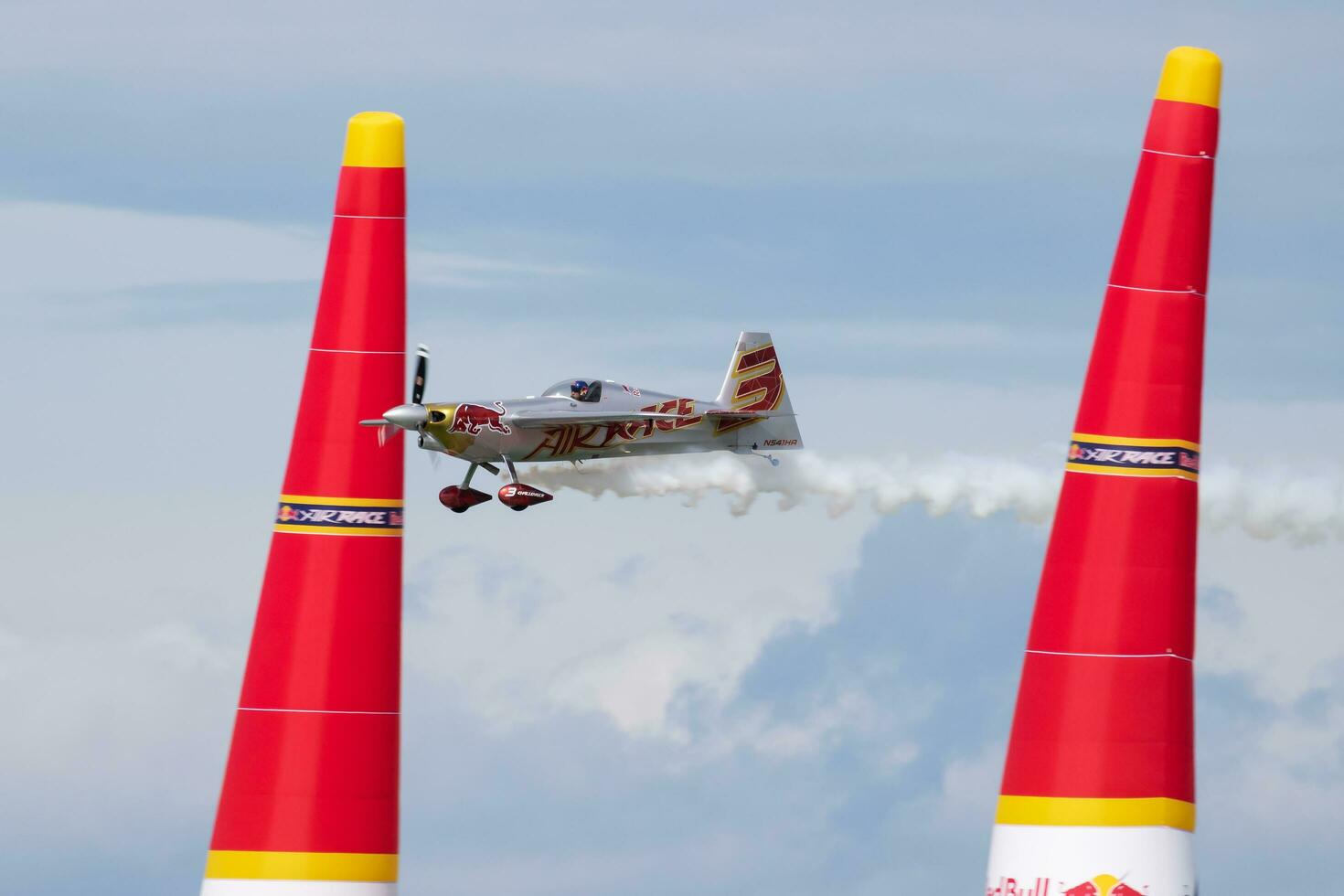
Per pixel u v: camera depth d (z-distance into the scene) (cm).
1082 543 5059
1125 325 5062
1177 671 5041
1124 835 4978
